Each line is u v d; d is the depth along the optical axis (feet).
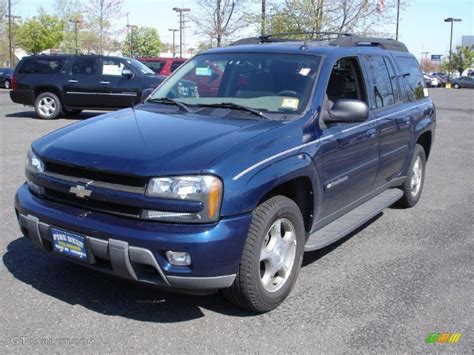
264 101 14.62
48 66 49.29
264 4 56.13
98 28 123.75
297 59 15.56
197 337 11.54
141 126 13.16
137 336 11.50
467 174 30.45
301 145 13.20
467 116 67.72
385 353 11.19
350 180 15.81
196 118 13.74
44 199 12.51
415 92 21.74
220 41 56.95
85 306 12.72
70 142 12.58
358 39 18.26
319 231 15.24
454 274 15.48
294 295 13.74
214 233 10.87
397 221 20.79
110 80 48.75
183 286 11.07
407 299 13.73
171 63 63.21
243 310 12.76
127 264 11.03
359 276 15.14
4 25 169.99
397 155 19.38
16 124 45.55
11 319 12.02
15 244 16.52
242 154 11.61
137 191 11.03
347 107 14.06
